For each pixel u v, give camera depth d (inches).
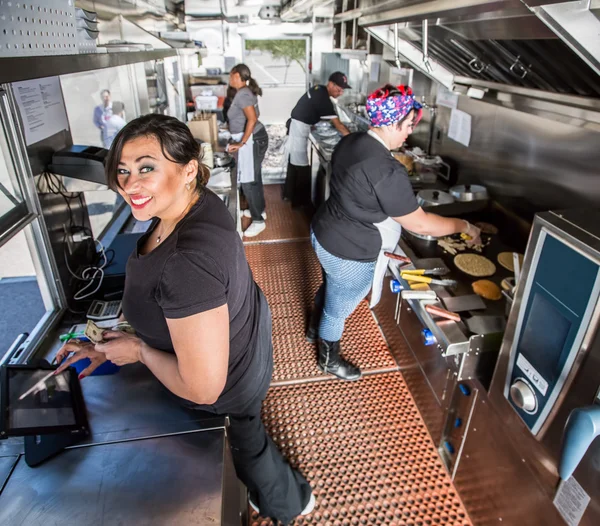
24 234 60.7
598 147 67.4
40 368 46.4
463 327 63.6
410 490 73.6
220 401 48.7
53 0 38.9
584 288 38.3
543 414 45.9
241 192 204.5
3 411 40.2
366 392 93.3
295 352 104.7
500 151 92.5
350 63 206.8
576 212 44.9
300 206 189.6
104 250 80.5
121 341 45.6
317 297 101.2
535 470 50.9
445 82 89.0
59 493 39.6
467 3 47.7
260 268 142.0
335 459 78.6
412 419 86.8
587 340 38.7
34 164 61.0
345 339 109.3
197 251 36.0
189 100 227.0
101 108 105.7
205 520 37.7
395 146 73.4
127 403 49.8
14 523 37.0
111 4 98.0
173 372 40.8
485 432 62.7
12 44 30.8
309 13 207.6
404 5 65.1
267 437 58.7
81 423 45.3
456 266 77.7
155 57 80.8
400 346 97.9
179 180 37.9
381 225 80.5
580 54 38.0
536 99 68.3
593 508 41.9
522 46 59.7
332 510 70.3
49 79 66.6
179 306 35.6
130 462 42.7
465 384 67.2
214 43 205.8
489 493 62.5
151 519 37.6
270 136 245.9
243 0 192.1
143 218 38.1
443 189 109.9
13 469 41.6
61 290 65.6
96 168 64.9
